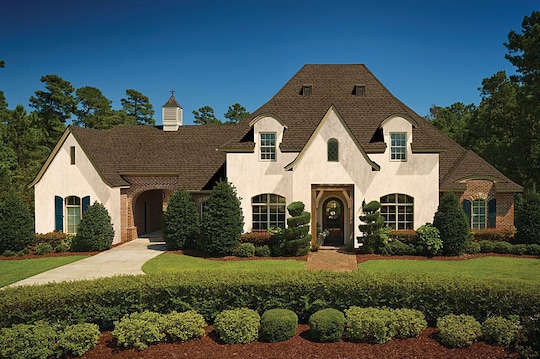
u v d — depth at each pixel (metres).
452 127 63.69
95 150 29.41
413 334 10.70
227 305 12.03
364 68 31.97
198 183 29.00
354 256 22.89
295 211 23.17
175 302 11.74
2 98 57.25
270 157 26.38
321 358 9.73
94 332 10.48
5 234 24.53
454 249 22.44
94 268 20.91
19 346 9.76
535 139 37.72
